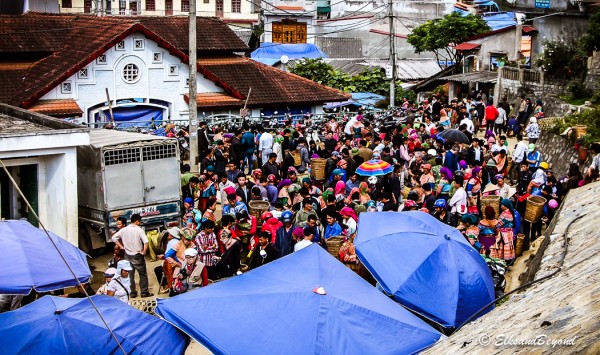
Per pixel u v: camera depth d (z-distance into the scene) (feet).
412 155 82.79
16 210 63.26
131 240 54.90
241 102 128.47
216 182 69.36
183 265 52.49
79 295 55.88
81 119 119.34
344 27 225.35
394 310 38.04
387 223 47.73
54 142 60.70
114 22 127.03
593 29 120.47
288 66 182.60
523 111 115.03
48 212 63.21
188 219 61.46
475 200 67.36
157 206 65.16
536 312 28.84
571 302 27.81
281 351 34.50
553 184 69.21
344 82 170.60
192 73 94.32
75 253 45.68
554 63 125.08
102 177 62.54
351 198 63.87
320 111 136.36
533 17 151.23
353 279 40.42
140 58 122.83
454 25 173.99
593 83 119.85
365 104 148.15
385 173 69.62
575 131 89.35
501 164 81.71
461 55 169.78
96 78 120.06
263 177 68.80
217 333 35.58
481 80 140.77
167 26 140.97
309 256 41.57
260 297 37.32
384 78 169.48
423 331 36.42
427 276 42.98
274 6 223.92
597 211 50.47
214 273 54.03
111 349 35.17
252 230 57.21
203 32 142.51
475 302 42.52
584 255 40.09
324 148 90.79
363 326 36.04
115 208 63.26
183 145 98.02
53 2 172.45
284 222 55.93
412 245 44.86
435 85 168.14
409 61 210.38
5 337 34.99
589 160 82.02
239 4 265.95
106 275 49.19
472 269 43.62
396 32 221.66
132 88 122.93
